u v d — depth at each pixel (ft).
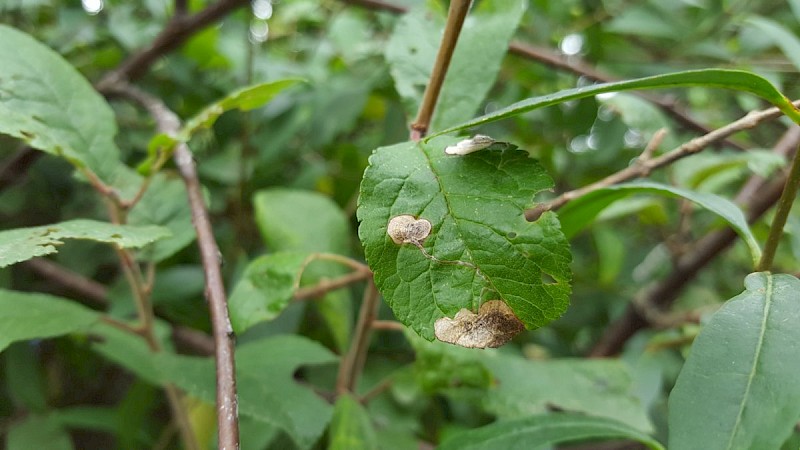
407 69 0.73
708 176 1.00
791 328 0.55
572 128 1.33
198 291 1.07
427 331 0.55
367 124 1.60
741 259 1.51
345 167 1.37
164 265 1.22
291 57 1.68
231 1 1.11
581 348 1.48
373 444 0.79
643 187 0.68
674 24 1.39
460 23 0.63
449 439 0.70
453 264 0.56
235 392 0.62
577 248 1.59
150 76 1.40
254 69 1.39
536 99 0.55
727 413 0.53
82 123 0.74
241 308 0.71
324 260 0.92
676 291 1.20
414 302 0.56
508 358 0.86
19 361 0.99
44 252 0.58
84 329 0.83
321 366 1.10
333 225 0.97
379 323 0.82
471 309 0.56
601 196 0.73
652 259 1.56
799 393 0.52
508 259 0.56
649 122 0.92
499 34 0.72
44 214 1.27
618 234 1.61
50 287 1.18
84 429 1.33
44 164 1.21
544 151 1.35
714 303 1.37
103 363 1.23
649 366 1.12
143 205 0.81
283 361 0.81
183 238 0.80
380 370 1.08
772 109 0.66
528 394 0.82
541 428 0.69
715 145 1.14
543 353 1.36
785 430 0.52
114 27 1.28
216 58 1.37
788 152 1.01
